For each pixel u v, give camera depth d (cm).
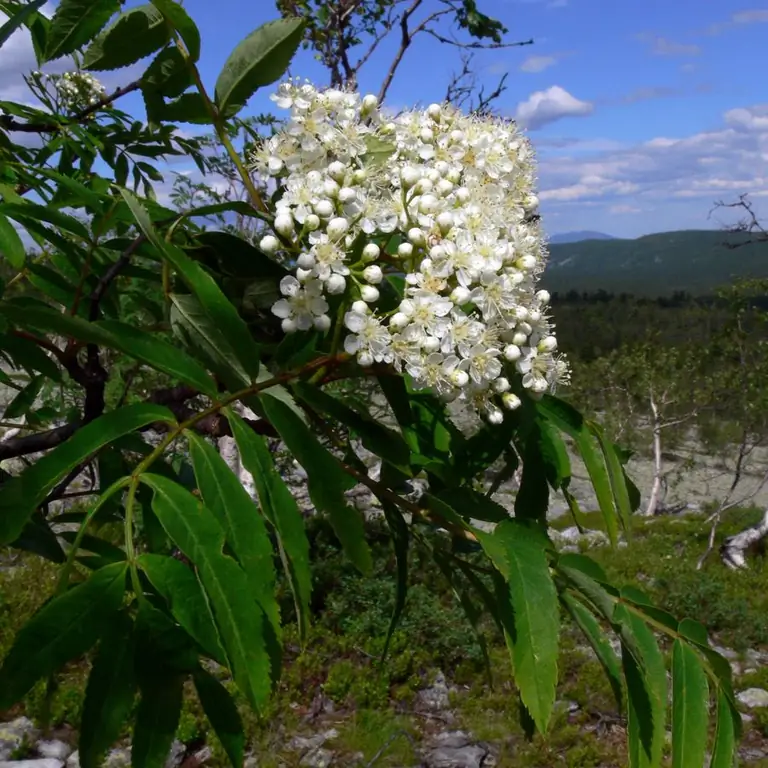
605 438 30
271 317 29
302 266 24
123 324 20
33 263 30
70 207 31
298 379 24
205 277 22
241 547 18
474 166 30
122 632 16
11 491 18
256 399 22
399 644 126
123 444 25
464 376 24
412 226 27
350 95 28
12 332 27
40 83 42
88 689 16
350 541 21
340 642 125
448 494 27
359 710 113
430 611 129
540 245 30
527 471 30
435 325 25
